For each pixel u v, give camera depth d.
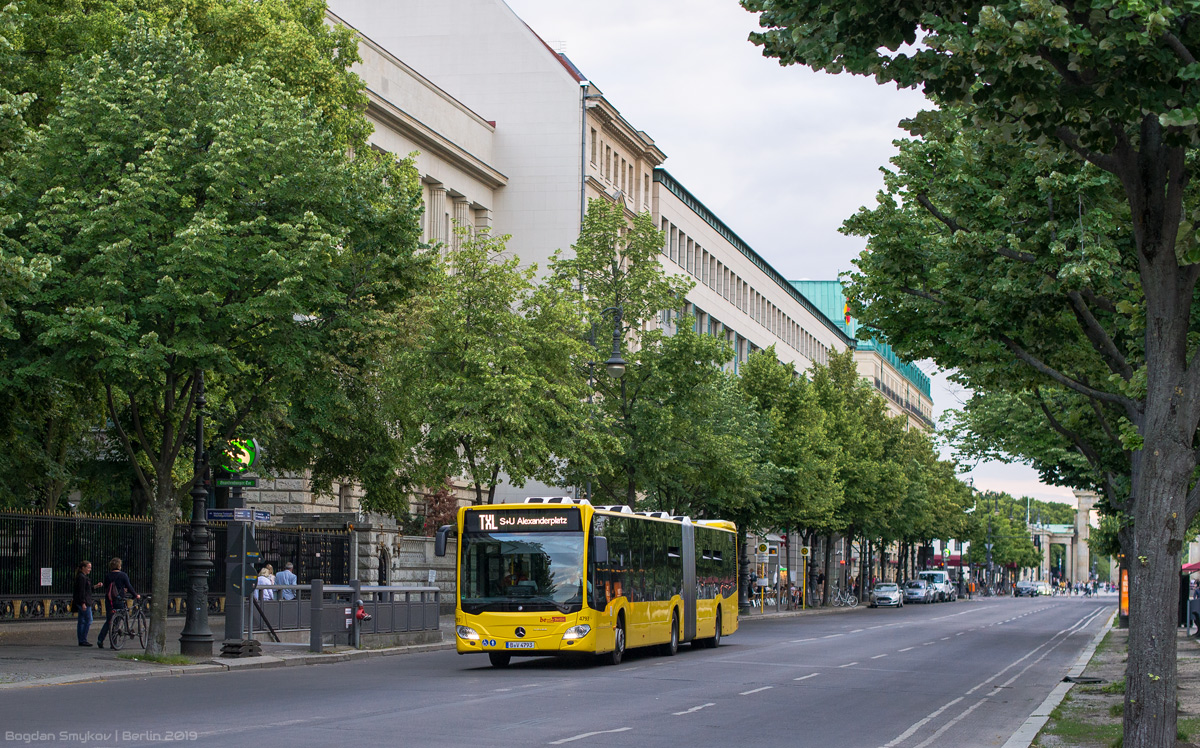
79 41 30.19
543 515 26.58
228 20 33.78
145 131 24.45
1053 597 163.38
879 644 38.09
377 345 27.33
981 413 32.03
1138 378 14.48
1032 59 10.38
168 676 22.75
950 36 10.75
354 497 49.25
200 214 23.22
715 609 36.00
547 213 63.81
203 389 26.58
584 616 26.03
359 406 32.94
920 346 18.98
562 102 64.44
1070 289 15.45
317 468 36.06
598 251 42.69
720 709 18.53
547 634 25.92
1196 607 41.91
